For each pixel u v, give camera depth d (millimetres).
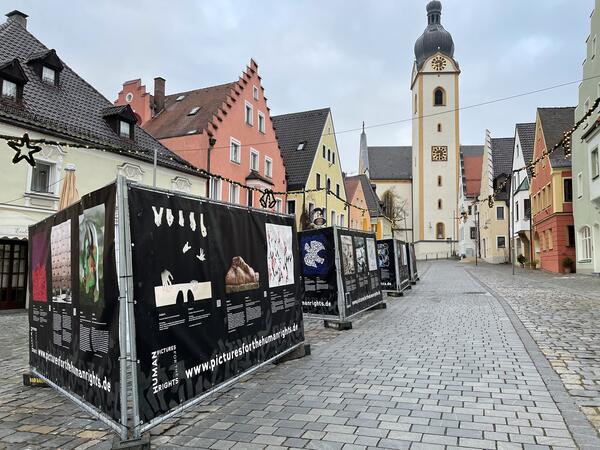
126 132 22016
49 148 17688
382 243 19344
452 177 79438
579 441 4336
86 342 5145
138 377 4559
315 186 39406
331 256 11461
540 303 15305
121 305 4531
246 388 6312
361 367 7285
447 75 79438
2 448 4621
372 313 13852
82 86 22500
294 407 5496
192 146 26844
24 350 9664
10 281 17234
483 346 8602
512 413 5109
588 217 29062
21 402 6117
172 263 5176
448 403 5477
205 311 5691
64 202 18094
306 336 10391
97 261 4945
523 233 44375
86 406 5113
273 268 7598
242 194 30125
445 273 37406
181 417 5273
